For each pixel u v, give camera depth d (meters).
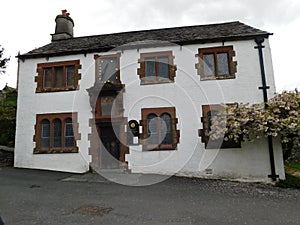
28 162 9.14
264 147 8.02
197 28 10.65
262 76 8.49
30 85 9.68
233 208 5.15
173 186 6.89
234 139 7.50
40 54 9.73
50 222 4.27
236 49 8.81
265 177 7.84
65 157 8.96
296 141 7.56
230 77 8.59
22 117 9.46
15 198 5.60
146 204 5.29
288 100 7.38
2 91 16.36
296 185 7.26
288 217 4.66
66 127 9.27
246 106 8.09
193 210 4.97
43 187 6.61
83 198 5.66
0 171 8.53
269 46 8.76
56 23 12.02
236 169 7.98
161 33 10.61
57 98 9.42
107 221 4.34
